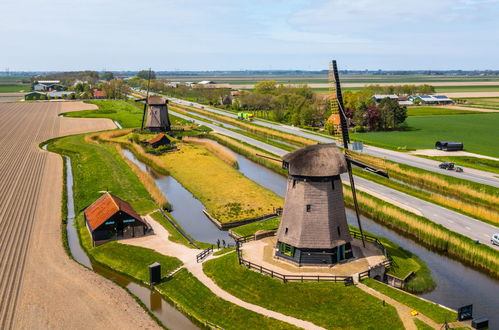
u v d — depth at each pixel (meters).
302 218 40.94
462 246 46.56
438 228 50.28
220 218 58.97
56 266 44.00
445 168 77.94
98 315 35.62
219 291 38.75
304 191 41.03
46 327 33.41
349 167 43.56
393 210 56.78
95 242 50.19
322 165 40.19
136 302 38.31
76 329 33.44
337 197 41.69
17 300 37.16
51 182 75.62
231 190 72.00
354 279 38.38
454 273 43.50
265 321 34.22
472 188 65.31
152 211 60.91
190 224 58.38
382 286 37.38
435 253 48.28
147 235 52.41
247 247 46.31
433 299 38.47
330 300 35.84
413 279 41.12
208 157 96.12
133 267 44.62
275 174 85.00
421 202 61.22
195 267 43.47
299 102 159.38
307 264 41.12
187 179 79.00
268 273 39.66
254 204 64.69
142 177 77.19
